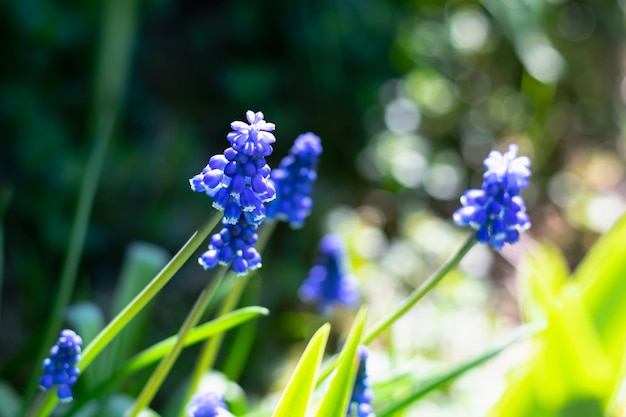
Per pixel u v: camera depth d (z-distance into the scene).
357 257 1.02
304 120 1.24
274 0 1.22
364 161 1.24
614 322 0.49
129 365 0.51
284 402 0.43
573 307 0.47
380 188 1.23
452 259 0.46
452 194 1.27
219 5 1.28
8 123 1.03
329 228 1.09
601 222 1.23
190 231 1.08
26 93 1.03
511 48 1.42
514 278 1.11
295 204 0.51
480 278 1.09
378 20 1.26
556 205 1.30
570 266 1.18
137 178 1.06
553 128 1.41
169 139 1.14
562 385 0.47
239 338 0.66
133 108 1.14
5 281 0.98
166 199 1.08
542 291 0.52
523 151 1.37
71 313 0.59
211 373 0.62
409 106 1.30
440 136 1.36
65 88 1.08
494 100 1.42
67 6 1.07
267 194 0.40
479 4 1.42
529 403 0.48
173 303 0.99
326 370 0.49
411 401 0.50
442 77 1.38
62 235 0.99
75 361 0.44
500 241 0.45
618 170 1.39
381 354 0.65
